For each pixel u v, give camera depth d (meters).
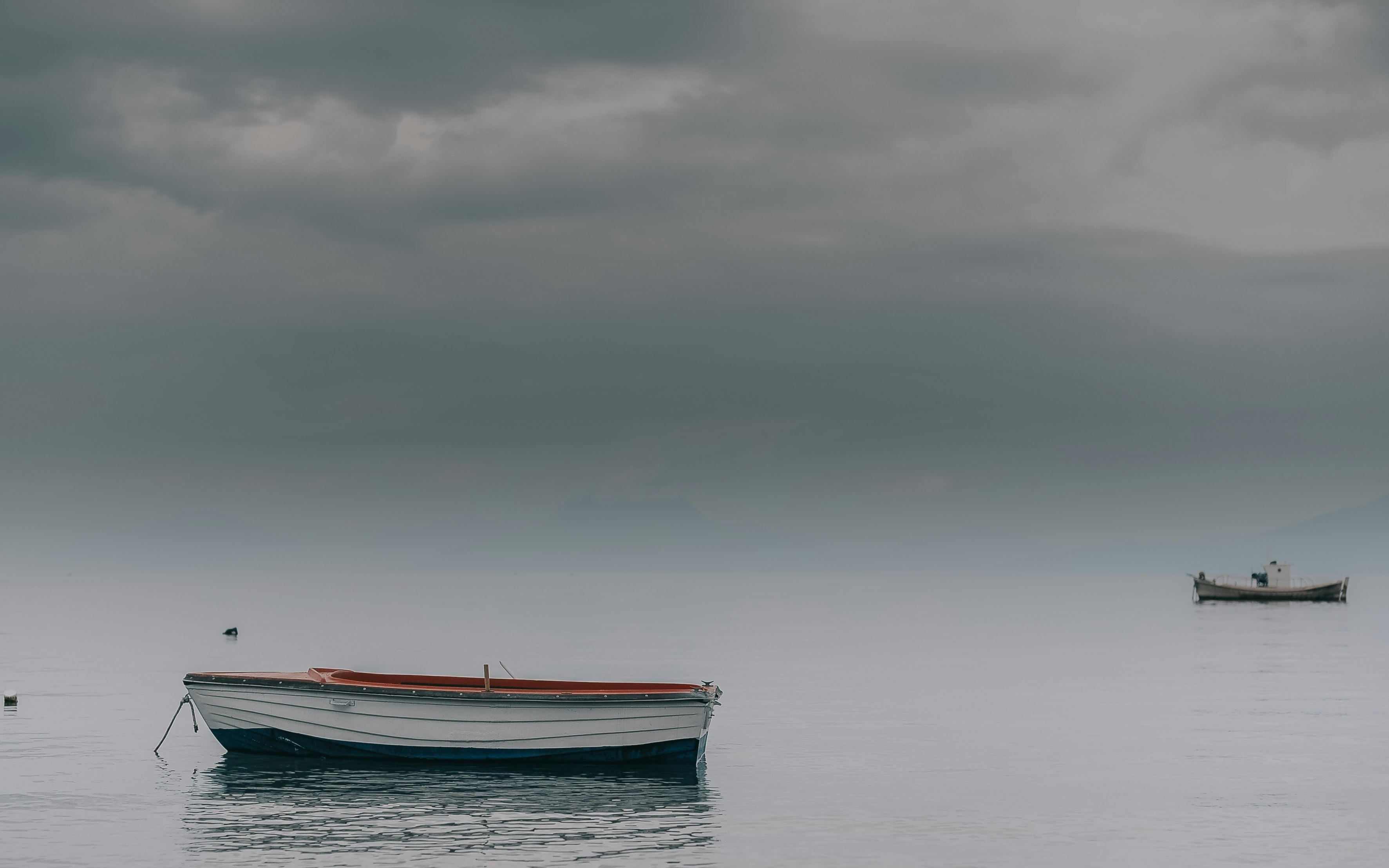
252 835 25.77
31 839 25.41
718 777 32.31
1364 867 23.70
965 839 25.80
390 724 33.75
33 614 132.12
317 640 87.00
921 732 40.31
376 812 27.88
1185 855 24.58
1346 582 165.50
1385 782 31.89
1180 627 106.56
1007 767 34.00
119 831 26.08
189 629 101.25
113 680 55.84
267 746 34.66
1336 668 64.00
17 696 49.56
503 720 33.50
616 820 27.23
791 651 75.50
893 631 101.38
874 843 25.41
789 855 24.45
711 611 148.75
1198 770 33.53
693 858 24.14
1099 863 23.98
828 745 37.75
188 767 33.34
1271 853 24.73
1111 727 41.78
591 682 38.28
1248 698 50.03
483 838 25.61
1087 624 114.25
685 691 34.72
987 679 58.12
